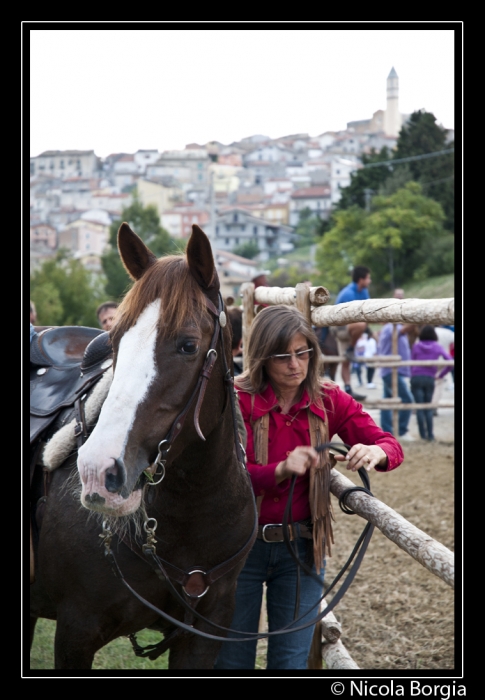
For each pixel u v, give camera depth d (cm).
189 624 213
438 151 4769
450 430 958
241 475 216
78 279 4050
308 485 247
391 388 897
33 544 235
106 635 214
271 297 316
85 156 11269
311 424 242
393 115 12344
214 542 210
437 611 390
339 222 4509
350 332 855
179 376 173
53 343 272
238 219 10112
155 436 169
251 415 244
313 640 298
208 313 184
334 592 418
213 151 13600
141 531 202
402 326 926
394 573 447
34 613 256
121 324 177
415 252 4181
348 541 512
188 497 200
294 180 12212
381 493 633
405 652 345
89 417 217
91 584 207
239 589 252
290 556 251
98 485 157
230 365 202
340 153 11606
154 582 207
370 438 245
